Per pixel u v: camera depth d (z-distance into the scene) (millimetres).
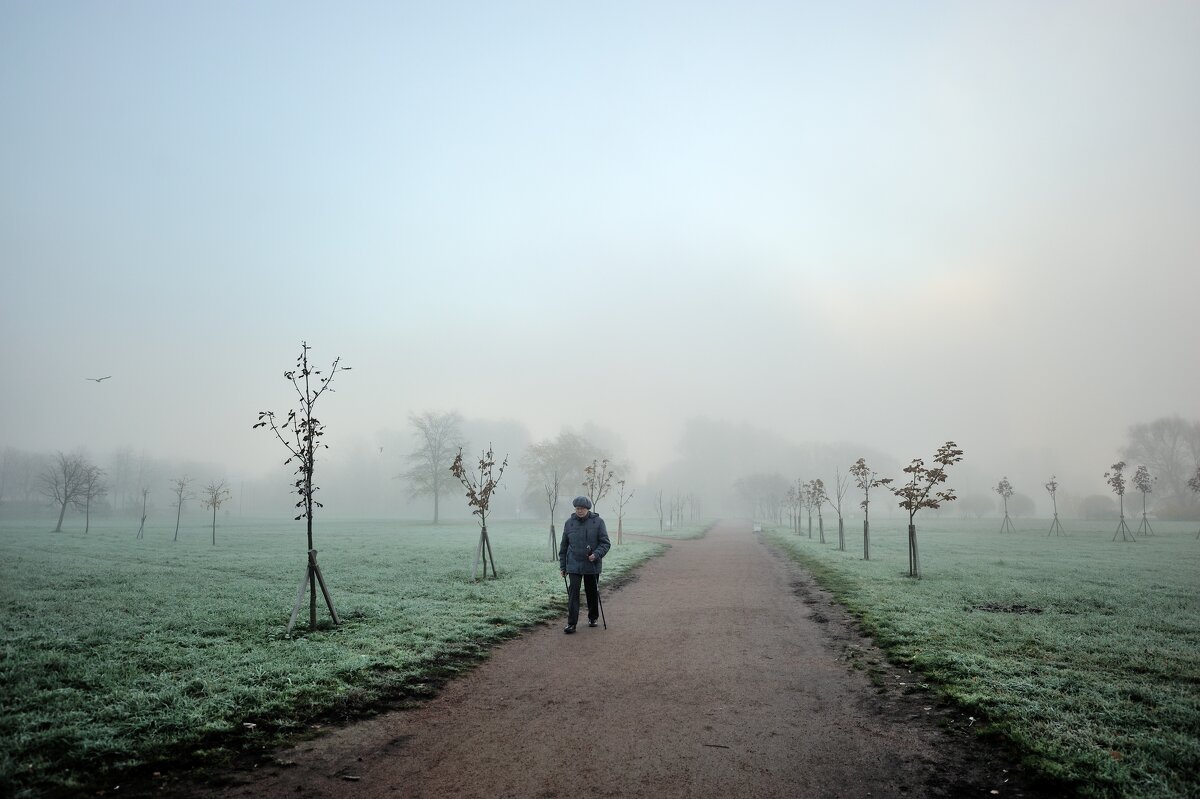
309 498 11742
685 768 5867
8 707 6832
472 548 31969
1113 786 5332
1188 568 22016
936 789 5402
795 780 5594
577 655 10266
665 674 9094
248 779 5578
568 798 5277
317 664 8922
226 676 8234
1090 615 12742
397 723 7059
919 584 17594
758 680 8734
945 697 7688
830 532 54344
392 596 15461
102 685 7770
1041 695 7574
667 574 22094
